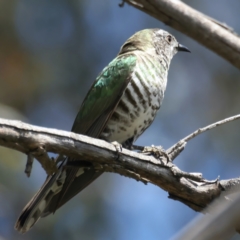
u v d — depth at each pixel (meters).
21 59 14.38
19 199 12.53
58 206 8.44
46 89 14.52
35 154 6.89
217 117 15.17
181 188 8.01
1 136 6.68
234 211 5.12
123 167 7.86
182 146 8.24
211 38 10.06
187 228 5.28
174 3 9.96
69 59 14.75
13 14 14.45
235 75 15.45
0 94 14.19
